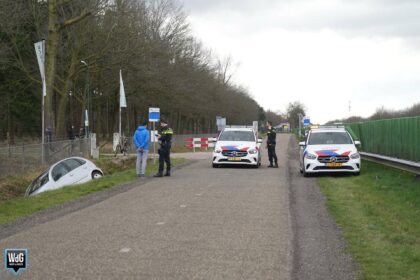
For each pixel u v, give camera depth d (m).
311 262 6.84
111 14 34.44
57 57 37.00
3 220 9.99
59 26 30.41
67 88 35.62
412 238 8.30
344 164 17.88
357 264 6.75
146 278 6.09
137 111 54.22
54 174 18.08
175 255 7.17
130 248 7.57
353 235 8.51
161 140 18.39
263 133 102.50
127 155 33.00
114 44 35.00
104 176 18.61
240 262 6.82
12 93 42.50
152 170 21.00
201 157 32.59
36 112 49.38
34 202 12.26
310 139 19.34
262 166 23.86
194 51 59.88
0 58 33.72
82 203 12.17
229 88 84.75
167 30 46.31
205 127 86.12
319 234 8.60
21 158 21.41
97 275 6.21
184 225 9.32
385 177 16.70
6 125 55.88
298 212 10.81
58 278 6.09
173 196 13.14
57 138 34.81
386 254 7.27
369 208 11.16
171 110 50.38
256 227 9.16
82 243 7.88
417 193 12.91
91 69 35.84
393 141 19.45
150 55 38.38
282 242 7.99
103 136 57.38
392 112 64.00
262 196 13.12
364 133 25.53
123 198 12.88
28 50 37.75
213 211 10.83
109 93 41.97
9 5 32.53
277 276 6.20
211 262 6.81
